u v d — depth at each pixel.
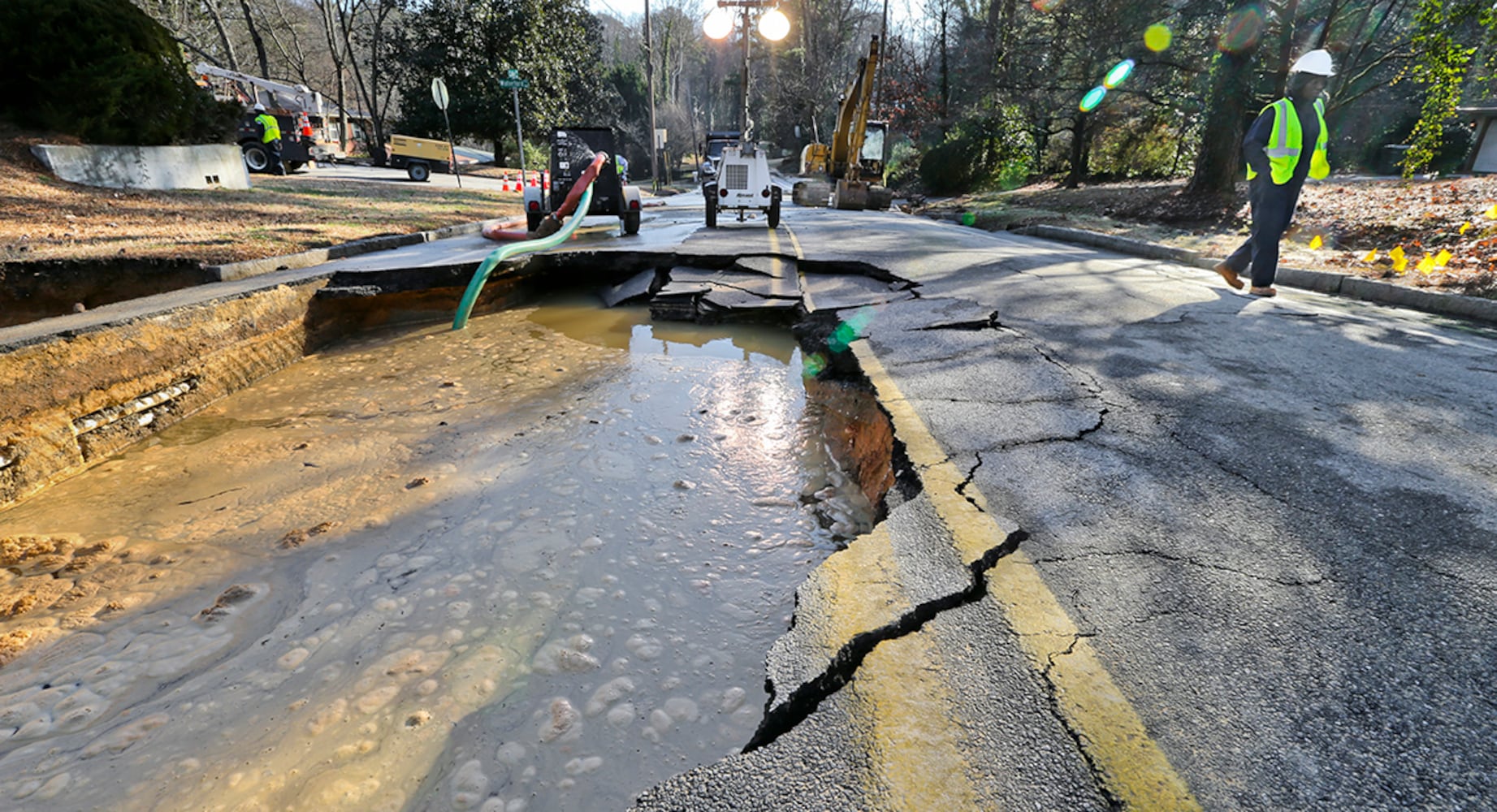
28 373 3.58
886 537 2.22
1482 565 1.99
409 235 9.35
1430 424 3.09
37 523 3.24
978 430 3.05
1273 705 1.47
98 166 11.03
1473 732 1.39
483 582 2.70
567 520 3.16
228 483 3.63
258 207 11.20
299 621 2.49
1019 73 21.16
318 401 4.86
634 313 7.13
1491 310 5.32
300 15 46.59
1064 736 1.40
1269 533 2.18
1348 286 6.47
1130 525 2.23
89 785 1.81
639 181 43.28
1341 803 1.23
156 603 2.62
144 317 4.32
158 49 12.33
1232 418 3.17
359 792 1.76
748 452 3.92
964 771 1.32
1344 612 1.78
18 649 2.35
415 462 3.83
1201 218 11.70
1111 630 1.72
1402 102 20.39
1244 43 11.99
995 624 1.76
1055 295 5.99
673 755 1.84
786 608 2.51
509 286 7.71
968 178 25.22
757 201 11.74
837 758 1.38
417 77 29.19
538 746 1.89
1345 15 14.04
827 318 5.82
